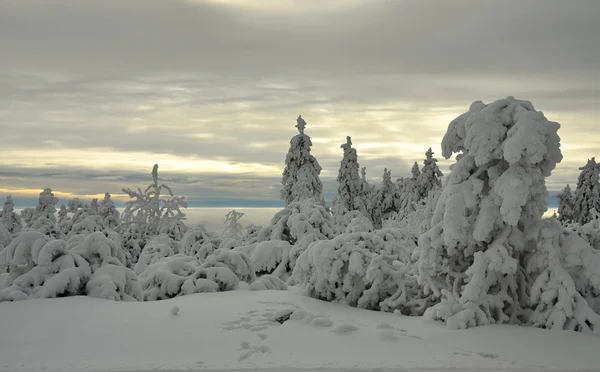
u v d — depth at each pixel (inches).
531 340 254.1
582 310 274.1
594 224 396.5
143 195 903.1
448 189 324.5
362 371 205.0
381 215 1620.3
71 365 209.5
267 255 523.5
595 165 1337.4
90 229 888.9
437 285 330.0
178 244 775.7
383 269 343.9
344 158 1427.2
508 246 304.5
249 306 317.4
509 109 313.4
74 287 354.9
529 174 297.0
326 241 367.9
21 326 265.7
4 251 374.0
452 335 264.7
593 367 214.8
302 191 1152.8
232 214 832.9
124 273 381.1
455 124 328.2
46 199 1062.4
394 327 279.3
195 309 305.9
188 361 216.1
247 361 216.7
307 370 205.3
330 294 365.1
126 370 203.3
